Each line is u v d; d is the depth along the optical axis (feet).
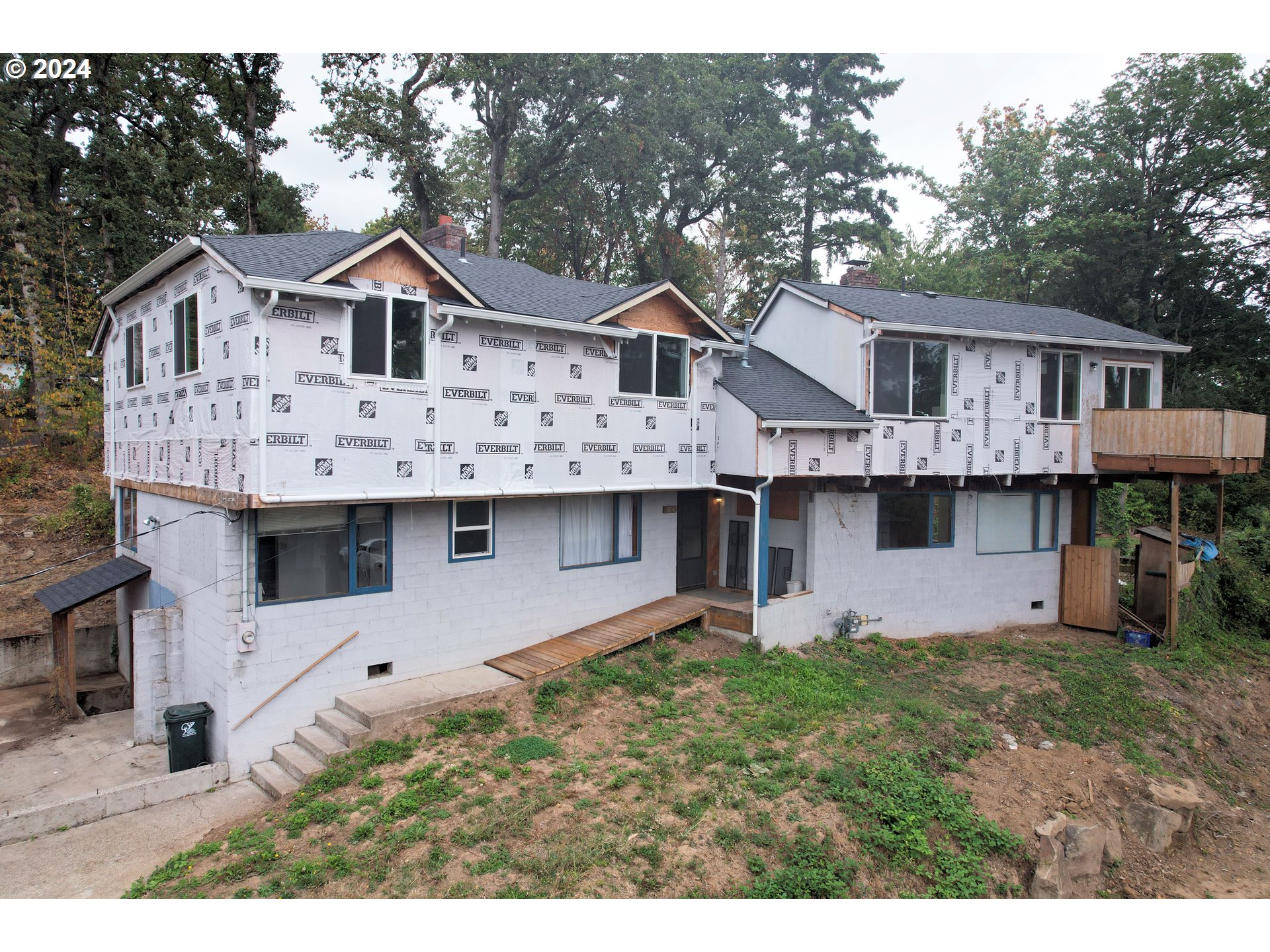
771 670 43.65
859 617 52.85
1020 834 30.01
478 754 32.07
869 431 50.06
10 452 71.51
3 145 72.59
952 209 123.13
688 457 48.57
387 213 123.34
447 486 36.91
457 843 25.16
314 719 35.45
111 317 49.80
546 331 40.93
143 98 82.64
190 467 37.14
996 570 58.75
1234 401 93.45
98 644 50.42
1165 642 54.80
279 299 31.32
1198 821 36.32
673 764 31.37
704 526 57.11
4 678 48.03
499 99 95.35
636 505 50.60
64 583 47.11
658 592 52.21
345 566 36.63
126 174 80.28
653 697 39.14
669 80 98.58
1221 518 64.69
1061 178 107.86
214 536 34.55
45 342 72.90
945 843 28.68
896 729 36.83
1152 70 99.91
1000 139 118.01
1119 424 56.34
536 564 44.39
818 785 30.45
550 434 41.22
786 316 59.11
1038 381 56.24
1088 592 59.36
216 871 23.97
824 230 122.83
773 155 111.34
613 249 113.91
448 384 36.88
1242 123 92.68
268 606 33.91
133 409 47.24
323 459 32.76
